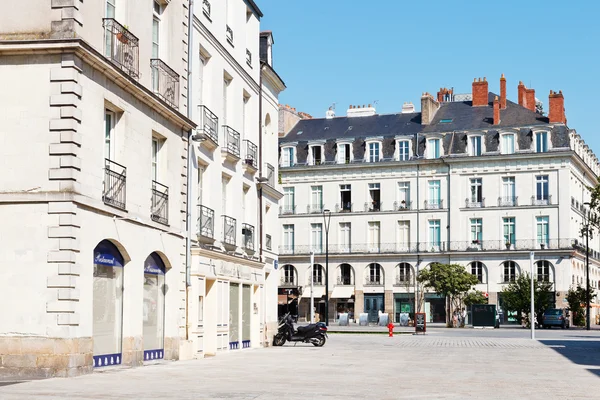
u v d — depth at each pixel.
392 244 77.12
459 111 79.31
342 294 78.00
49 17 16.58
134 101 19.69
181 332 23.23
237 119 29.62
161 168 21.98
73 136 16.53
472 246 74.44
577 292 68.94
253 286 31.77
